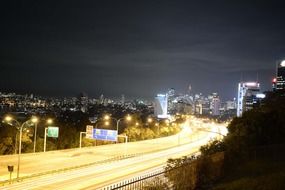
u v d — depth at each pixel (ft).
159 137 460.55
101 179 169.48
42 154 246.47
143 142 382.42
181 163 117.91
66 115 561.84
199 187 118.93
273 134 181.06
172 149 333.21
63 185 152.76
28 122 269.23
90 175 179.11
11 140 259.19
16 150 248.32
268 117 186.60
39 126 331.36
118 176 179.22
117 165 216.54
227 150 152.15
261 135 177.78
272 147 153.89
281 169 130.11
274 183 110.83
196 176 119.14
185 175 112.47
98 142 336.49
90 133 276.82
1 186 146.00
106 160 234.99
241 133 175.73
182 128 620.90
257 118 185.78
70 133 315.78
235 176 132.77
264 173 129.08
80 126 377.50
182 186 110.11
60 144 303.89
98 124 398.21
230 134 185.68
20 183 153.38
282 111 189.06
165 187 103.19
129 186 95.76
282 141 175.63
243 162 148.97
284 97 244.22
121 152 281.13
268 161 143.64
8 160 213.46
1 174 171.12
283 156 147.23
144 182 99.04
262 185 111.04
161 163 232.32
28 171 182.91
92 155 255.70
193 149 338.34
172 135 508.94
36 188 145.28
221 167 137.69
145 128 443.32
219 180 130.72
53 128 262.88
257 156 152.87
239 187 112.57
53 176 172.24
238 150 153.28
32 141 279.69
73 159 232.12
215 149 174.09
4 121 265.34
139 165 220.43
